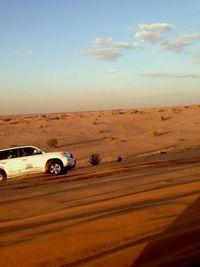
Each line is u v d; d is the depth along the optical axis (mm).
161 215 7770
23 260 5961
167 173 14586
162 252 5699
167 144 39938
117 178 14711
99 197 10531
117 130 61906
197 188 10359
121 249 6000
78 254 6020
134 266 5305
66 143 47906
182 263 5156
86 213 8562
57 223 7844
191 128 56062
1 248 6504
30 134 60531
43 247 6379
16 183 19078
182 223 7102
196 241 6004
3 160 21672
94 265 5465
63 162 21562
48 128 68750
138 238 6492
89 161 27984
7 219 8984
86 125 71438
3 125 77812
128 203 9234
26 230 7617
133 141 45281
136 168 19047
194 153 27953
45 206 10117
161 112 85375
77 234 6875
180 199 9062
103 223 7402
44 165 21625
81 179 16625
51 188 13656
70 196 11227
